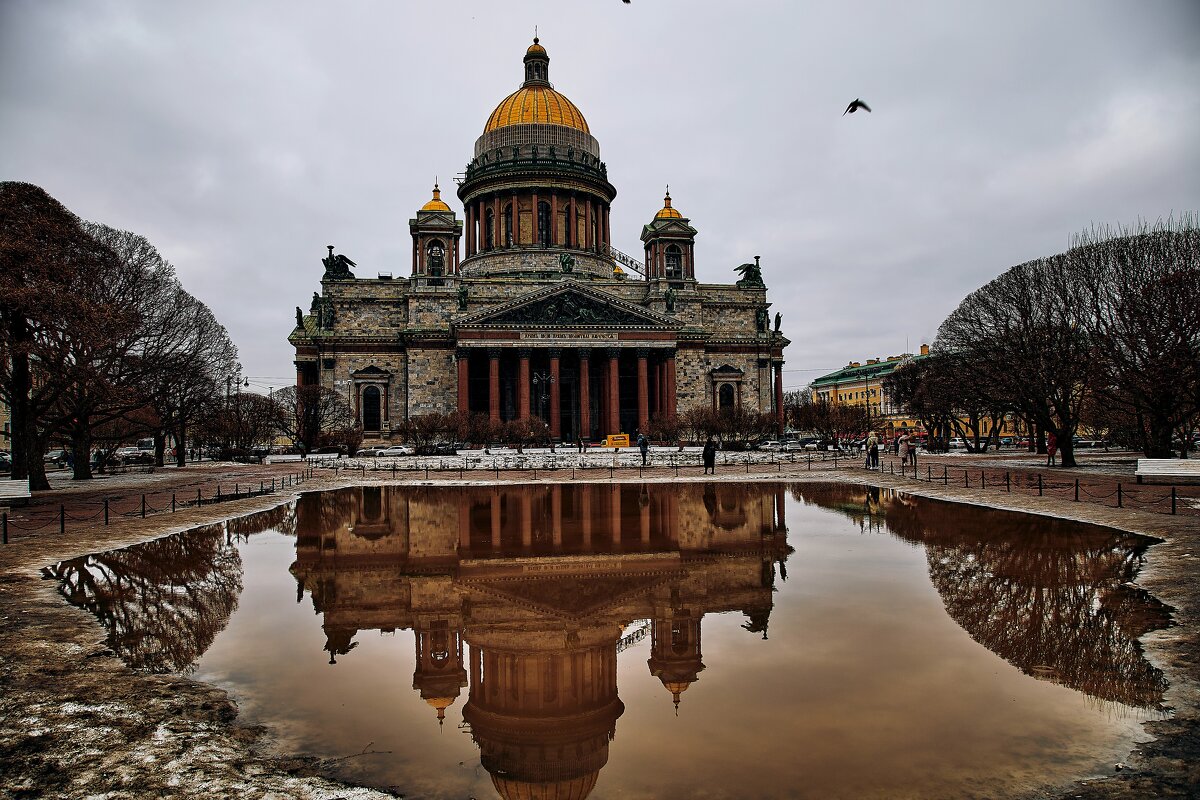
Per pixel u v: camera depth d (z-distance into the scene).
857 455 90.56
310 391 96.62
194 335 80.50
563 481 57.41
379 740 11.97
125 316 55.41
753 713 12.75
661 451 83.62
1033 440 106.25
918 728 11.98
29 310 46.88
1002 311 74.25
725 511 38.88
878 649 16.02
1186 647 15.43
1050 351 65.62
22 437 51.47
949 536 29.86
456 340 98.94
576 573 24.03
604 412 105.88
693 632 17.52
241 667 15.44
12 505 42.22
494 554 27.45
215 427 96.19
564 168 119.38
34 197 50.84
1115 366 60.66
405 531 33.22
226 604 20.56
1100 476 54.94
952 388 89.31
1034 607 18.88
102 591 22.08
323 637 17.58
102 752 11.40
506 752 11.51
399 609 20.00
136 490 53.38
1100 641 16.09
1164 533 28.55
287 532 33.38
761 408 116.56
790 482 55.94
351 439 92.69
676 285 116.12
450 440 91.25
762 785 10.21
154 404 77.94
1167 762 10.62
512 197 119.81
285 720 12.73
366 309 110.12
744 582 22.47
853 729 12.01
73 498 47.38
